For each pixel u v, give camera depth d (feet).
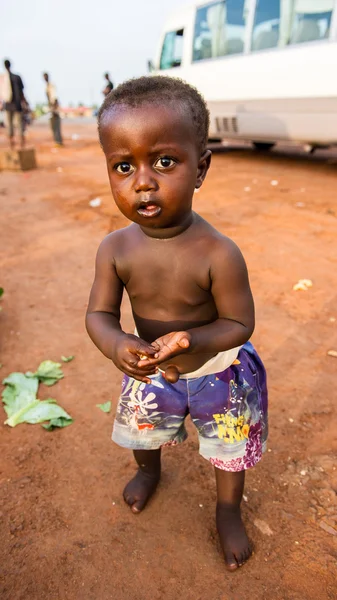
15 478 7.05
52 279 13.85
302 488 6.76
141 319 5.09
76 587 5.51
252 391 5.46
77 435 7.89
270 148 36.88
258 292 12.56
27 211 21.07
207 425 5.44
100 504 6.61
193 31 30.45
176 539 6.09
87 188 25.22
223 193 22.72
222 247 4.54
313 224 17.57
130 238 4.78
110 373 9.53
